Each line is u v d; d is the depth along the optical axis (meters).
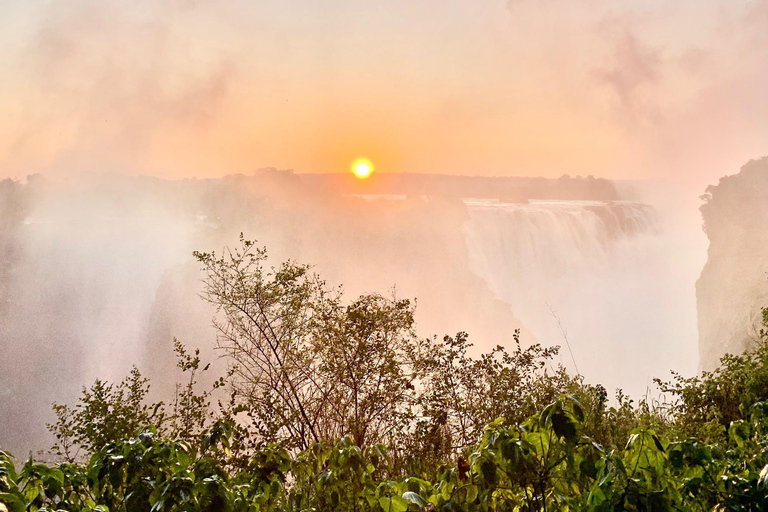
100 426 6.75
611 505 2.28
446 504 2.67
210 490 2.50
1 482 2.45
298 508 3.31
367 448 3.18
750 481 2.40
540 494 2.79
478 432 7.58
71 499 2.99
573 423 2.48
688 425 6.34
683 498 2.49
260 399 8.16
